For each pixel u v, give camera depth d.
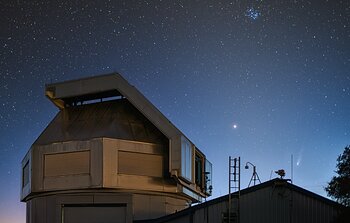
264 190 34.66
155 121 42.09
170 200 43.84
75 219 41.00
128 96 43.06
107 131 41.94
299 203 34.22
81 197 41.09
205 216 34.50
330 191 35.78
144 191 41.72
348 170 35.44
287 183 34.56
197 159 49.22
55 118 46.47
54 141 42.47
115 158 40.62
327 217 33.72
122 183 40.53
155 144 42.72
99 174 39.84
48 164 41.94
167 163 42.81
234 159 35.00
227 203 34.50
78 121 44.56
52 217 41.47
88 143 40.72
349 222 32.50
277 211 34.28
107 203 40.94
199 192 48.94
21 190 47.38
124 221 40.62
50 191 41.78
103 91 44.69
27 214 46.66
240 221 34.09
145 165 42.00
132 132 42.69
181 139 41.44
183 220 34.84
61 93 45.97
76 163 40.91
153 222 35.22
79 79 45.47
